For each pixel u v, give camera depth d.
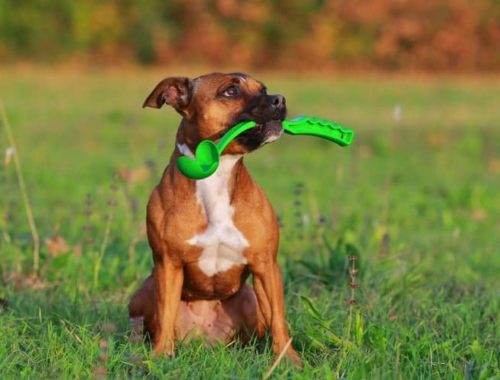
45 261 12.74
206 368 8.59
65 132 31.48
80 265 12.59
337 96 43.81
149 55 57.97
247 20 57.84
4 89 44.06
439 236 16.14
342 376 8.31
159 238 9.39
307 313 10.12
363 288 11.23
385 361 8.58
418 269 12.55
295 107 38.94
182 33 58.44
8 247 13.23
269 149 28.84
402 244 13.70
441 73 56.91
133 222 13.80
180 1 58.12
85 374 8.41
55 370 8.41
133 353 8.88
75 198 19.34
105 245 12.80
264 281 9.46
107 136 30.31
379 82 51.47
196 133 9.44
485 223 17.67
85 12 57.38
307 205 19.03
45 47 57.38
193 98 9.44
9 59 56.91
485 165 26.27
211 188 9.26
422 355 9.02
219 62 57.97
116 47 58.06
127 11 58.31
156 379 8.44
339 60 58.00
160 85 9.52
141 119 34.06
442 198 20.41
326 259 12.90
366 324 9.94
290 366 8.65
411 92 46.19
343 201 19.61
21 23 57.22
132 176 15.30
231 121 9.30
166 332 9.38
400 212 18.14
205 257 9.43
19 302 11.03
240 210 9.30
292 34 57.91
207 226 9.30
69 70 55.56
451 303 11.05
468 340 9.55
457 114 38.22
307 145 29.72
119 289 12.02
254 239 9.32
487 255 14.78
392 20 57.75
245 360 8.90
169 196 9.36
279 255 13.84
